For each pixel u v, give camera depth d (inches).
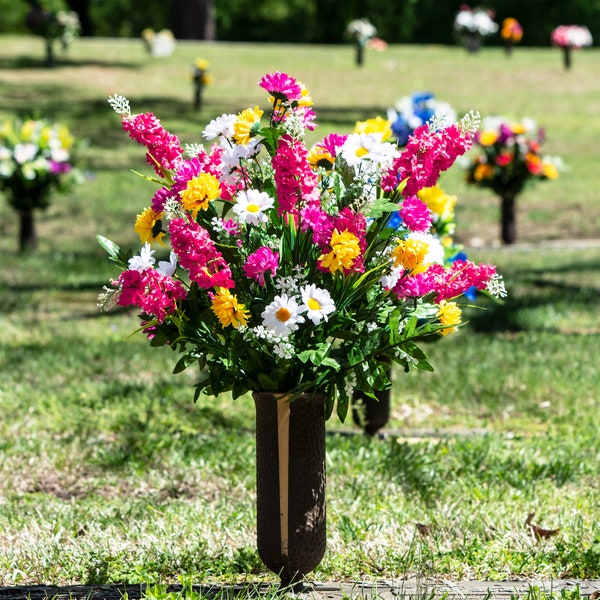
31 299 661.3
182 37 2342.5
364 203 208.5
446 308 219.1
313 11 3206.2
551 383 476.4
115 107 218.8
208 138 221.5
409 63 2032.5
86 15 2950.3
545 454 370.9
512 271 762.2
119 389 450.0
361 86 1774.1
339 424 424.5
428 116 376.2
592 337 556.7
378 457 354.0
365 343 211.2
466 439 390.6
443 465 354.9
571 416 435.8
